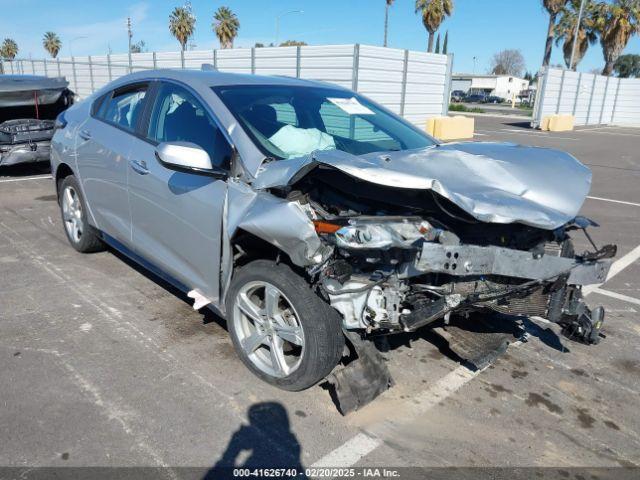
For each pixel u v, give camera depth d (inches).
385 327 107.0
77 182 182.4
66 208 197.6
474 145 134.1
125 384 117.8
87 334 138.9
